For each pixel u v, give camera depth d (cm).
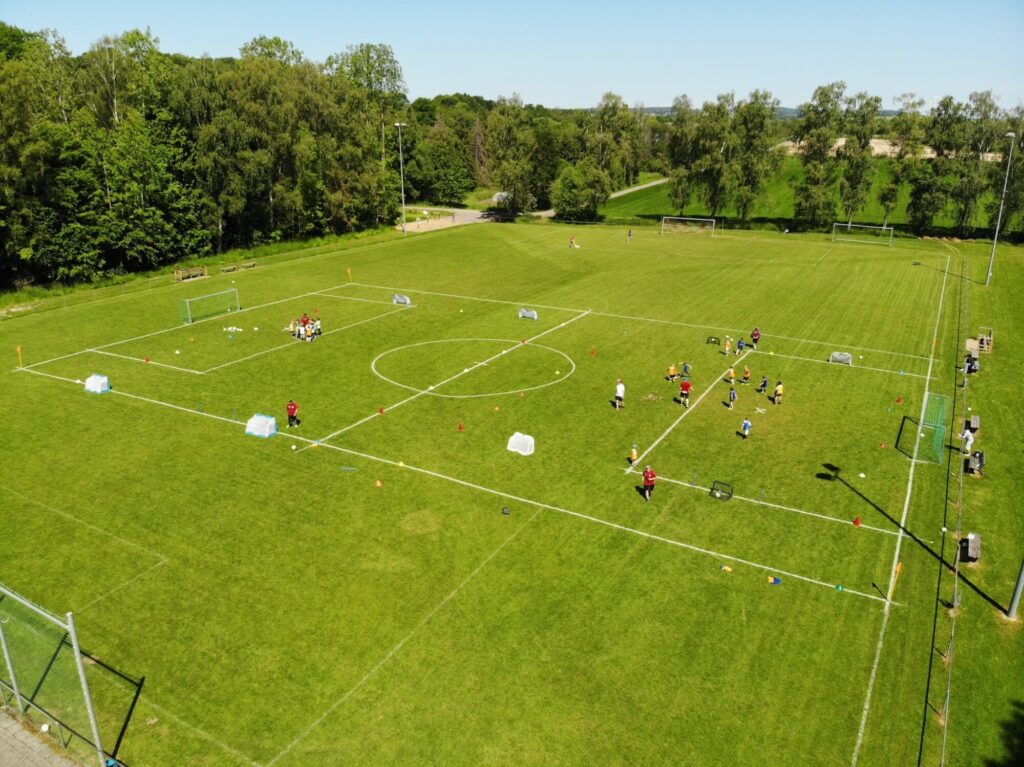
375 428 3869
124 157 7956
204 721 1984
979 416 4062
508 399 4291
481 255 9219
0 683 2075
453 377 4666
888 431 3856
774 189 14488
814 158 11581
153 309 6353
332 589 2539
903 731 1947
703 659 2212
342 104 10794
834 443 3703
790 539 2845
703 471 3400
